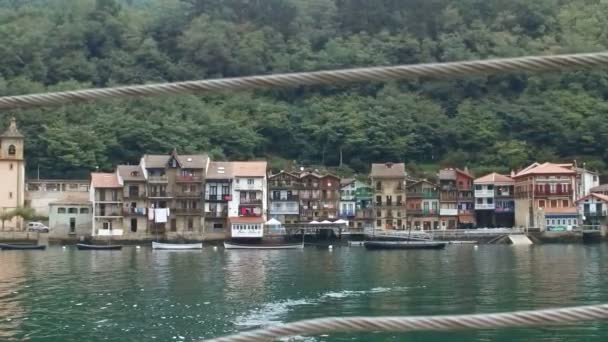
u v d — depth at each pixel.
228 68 177.75
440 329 4.23
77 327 32.91
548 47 176.88
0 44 163.25
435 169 139.38
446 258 78.75
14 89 152.62
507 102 151.88
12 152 112.75
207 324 33.94
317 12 195.75
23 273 60.25
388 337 28.69
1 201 111.94
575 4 192.75
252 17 194.75
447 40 179.12
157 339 30.22
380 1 193.12
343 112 148.50
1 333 31.45
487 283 49.94
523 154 139.62
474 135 144.62
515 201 121.75
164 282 52.62
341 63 176.62
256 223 112.19
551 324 4.25
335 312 37.56
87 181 120.06
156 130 137.62
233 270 63.91
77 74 168.00
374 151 143.00
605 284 48.66
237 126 145.62
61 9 191.25
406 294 44.19
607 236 113.94
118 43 177.75
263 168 118.12
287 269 64.69
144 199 113.88
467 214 122.44
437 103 156.62
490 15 193.12
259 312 37.56
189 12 190.50
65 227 112.38
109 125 136.00
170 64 175.12
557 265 66.50
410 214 121.38
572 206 116.69
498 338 28.56
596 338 28.16
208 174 115.62
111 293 45.56
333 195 120.19
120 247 102.19
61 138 131.25
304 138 148.38
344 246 109.81
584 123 140.50
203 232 114.50
